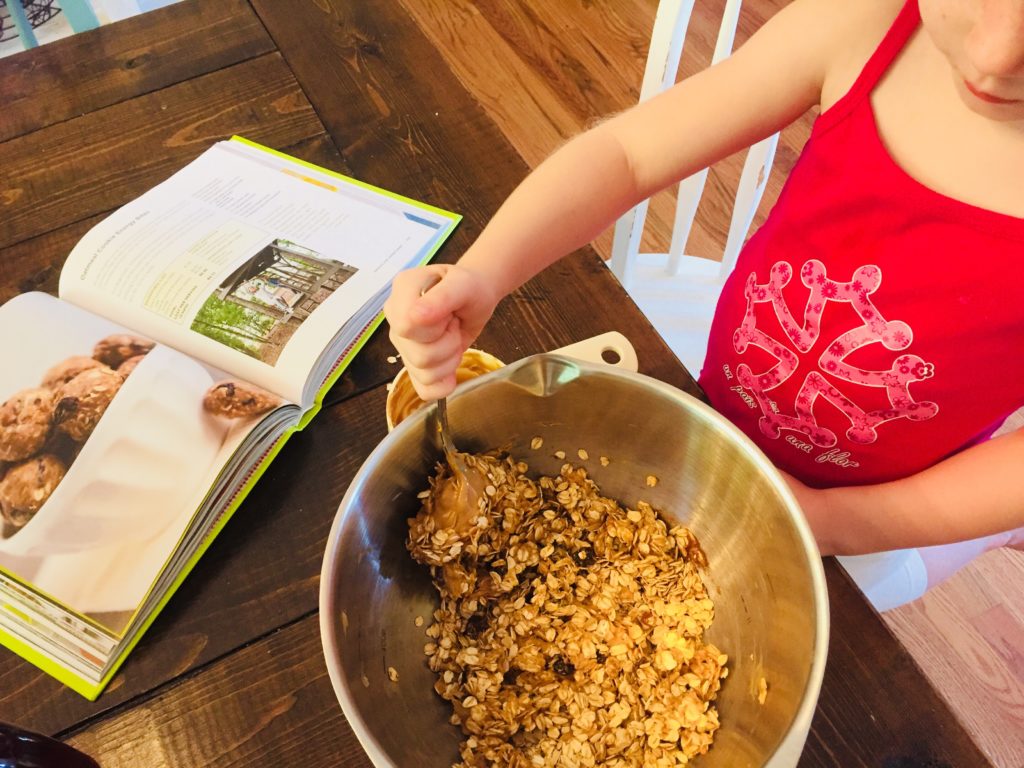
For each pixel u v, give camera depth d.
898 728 0.47
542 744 0.48
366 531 0.47
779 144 1.64
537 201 0.64
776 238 0.68
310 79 0.83
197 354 0.64
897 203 0.57
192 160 0.78
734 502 0.50
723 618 0.51
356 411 0.61
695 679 0.49
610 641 0.51
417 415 0.48
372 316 0.66
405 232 0.72
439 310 0.49
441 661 0.51
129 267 0.68
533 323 0.65
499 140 0.79
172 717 0.48
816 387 0.67
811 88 0.64
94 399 0.59
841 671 0.49
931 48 0.54
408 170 0.77
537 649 0.51
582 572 0.54
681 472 0.53
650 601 0.53
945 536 0.63
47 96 0.83
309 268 0.68
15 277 0.70
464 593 0.52
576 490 0.56
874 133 0.58
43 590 0.52
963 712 1.10
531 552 0.54
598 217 0.67
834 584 0.52
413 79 0.83
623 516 0.56
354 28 0.87
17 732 0.38
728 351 0.75
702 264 1.12
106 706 0.49
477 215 0.74
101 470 0.56
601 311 0.65
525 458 0.57
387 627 0.49
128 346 0.62
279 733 0.48
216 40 0.87
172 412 0.58
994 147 0.53
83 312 0.65
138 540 0.53
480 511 0.50
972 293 0.57
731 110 0.66
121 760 0.47
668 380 0.62
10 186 0.77
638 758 0.47
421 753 0.45
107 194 0.76
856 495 0.64
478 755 0.47
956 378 0.61
